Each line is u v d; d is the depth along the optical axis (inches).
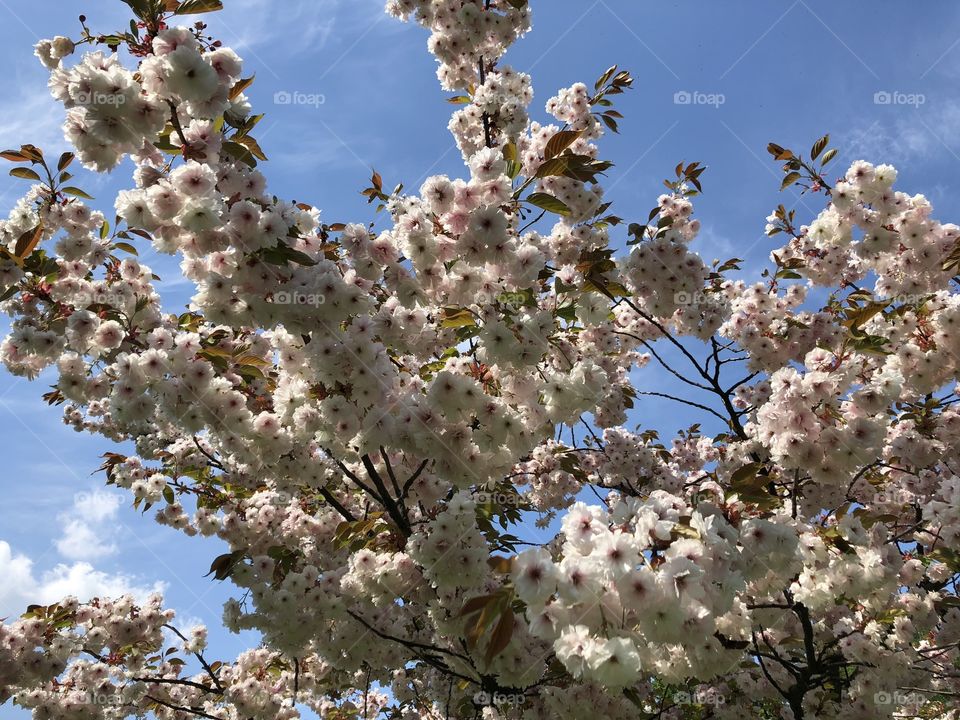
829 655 191.8
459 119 205.9
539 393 146.6
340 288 134.3
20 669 226.7
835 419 140.3
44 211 171.9
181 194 122.9
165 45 116.4
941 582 235.3
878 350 145.5
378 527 174.4
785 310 241.1
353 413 143.3
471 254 138.6
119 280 177.5
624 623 82.3
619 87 207.6
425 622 202.7
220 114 125.3
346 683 267.7
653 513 87.4
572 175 138.3
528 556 80.5
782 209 257.1
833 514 143.3
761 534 103.4
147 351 147.6
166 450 257.8
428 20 209.5
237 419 152.6
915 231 191.6
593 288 163.6
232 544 230.7
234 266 136.3
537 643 143.4
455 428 142.8
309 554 214.5
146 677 264.4
